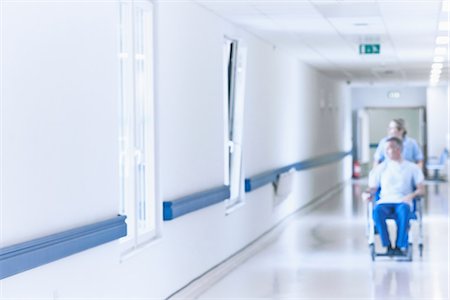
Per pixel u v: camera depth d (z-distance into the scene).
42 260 4.20
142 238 6.15
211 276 7.88
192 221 7.46
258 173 10.73
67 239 4.50
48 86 4.40
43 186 4.35
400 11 8.30
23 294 4.08
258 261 8.99
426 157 24.33
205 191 7.77
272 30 9.92
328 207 15.45
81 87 4.86
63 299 4.57
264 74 11.19
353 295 7.02
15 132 4.04
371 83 22.08
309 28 9.75
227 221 8.85
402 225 8.77
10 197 3.99
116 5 5.46
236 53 9.65
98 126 5.14
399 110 26.72
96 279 5.08
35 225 4.25
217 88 8.54
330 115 19.27
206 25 8.07
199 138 7.79
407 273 8.10
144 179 6.46
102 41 5.20
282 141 12.70
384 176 8.89
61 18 4.56
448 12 8.34
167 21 6.72
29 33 4.16
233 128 9.70
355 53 13.07
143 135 6.45
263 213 11.04
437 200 16.67
